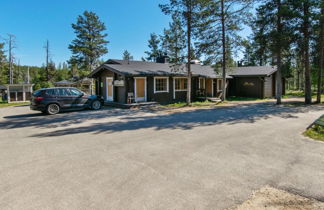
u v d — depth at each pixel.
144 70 15.25
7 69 42.19
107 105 15.05
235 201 2.64
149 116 10.06
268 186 3.04
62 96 11.55
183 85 17.73
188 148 4.94
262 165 3.86
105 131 6.90
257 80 20.80
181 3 13.26
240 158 4.24
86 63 29.36
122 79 14.72
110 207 2.54
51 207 2.55
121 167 3.83
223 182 3.19
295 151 4.66
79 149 4.95
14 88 19.55
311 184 3.08
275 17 13.37
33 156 4.47
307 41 13.25
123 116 10.15
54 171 3.67
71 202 2.66
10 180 3.32
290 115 9.99
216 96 20.66
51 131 6.99
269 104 15.34
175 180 3.27
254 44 15.01
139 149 4.90
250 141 5.51
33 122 8.78
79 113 11.38
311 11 12.94
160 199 2.71
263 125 7.64
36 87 29.75
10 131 7.06
